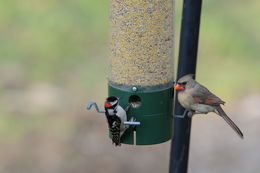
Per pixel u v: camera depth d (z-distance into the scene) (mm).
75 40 17484
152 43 8812
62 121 15023
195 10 8312
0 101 15680
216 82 16172
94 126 14930
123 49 8852
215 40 17125
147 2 8742
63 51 17188
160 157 14078
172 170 8820
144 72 8820
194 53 8477
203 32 17281
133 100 8969
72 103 15625
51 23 17875
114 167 13711
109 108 8492
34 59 17047
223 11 18000
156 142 8938
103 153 14125
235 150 14539
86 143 14398
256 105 15688
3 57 17156
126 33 8820
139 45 8805
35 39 17484
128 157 14062
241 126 15148
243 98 15930
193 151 14523
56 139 14523
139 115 8852
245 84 16172
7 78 16469
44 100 15703
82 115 15242
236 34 17281
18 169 13656
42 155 14031
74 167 13680
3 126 14930
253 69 16500
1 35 17625
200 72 16438
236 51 17000
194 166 14031
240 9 18125
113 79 8992
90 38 17547
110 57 9047
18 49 17281
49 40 17438
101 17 18000
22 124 14977
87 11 18141
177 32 16734
